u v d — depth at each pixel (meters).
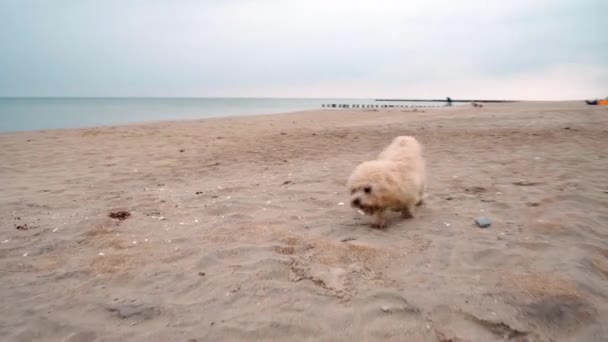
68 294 2.88
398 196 4.08
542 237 3.66
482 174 6.48
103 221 4.50
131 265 3.33
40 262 3.43
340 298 2.73
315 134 13.63
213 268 3.25
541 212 4.36
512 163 7.27
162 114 37.47
